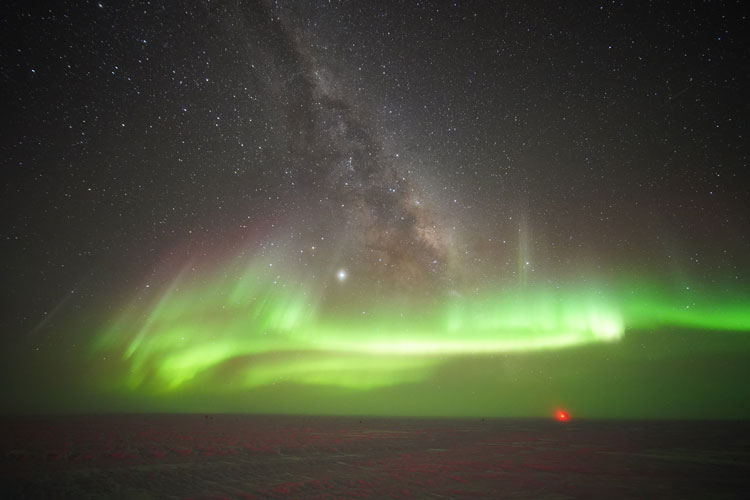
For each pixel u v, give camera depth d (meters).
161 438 22.06
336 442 21.17
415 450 18.67
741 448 19.69
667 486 11.62
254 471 13.71
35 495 10.62
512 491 11.04
